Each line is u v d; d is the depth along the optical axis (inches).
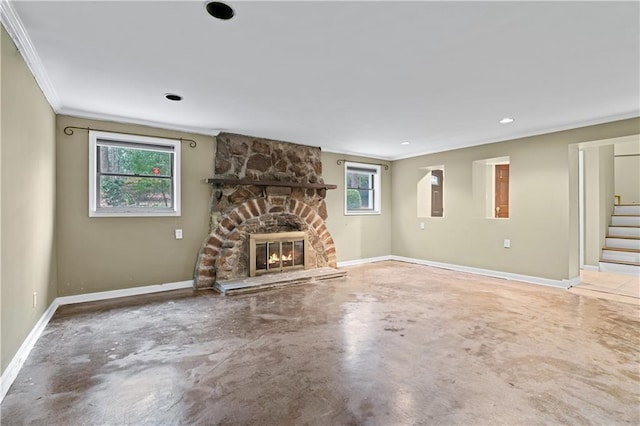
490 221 211.2
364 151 247.8
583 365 91.5
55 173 142.2
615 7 73.1
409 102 137.9
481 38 87.0
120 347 103.3
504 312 137.3
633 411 71.1
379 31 83.6
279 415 70.2
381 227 272.1
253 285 172.2
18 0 70.6
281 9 74.1
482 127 178.2
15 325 88.0
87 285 152.4
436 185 331.6
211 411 71.4
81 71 107.3
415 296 162.6
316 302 152.5
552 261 183.0
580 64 102.1
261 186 199.8
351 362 93.6
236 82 116.7
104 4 72.2
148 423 67.6
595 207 226.7
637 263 210.8
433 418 68.9
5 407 72.5
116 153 162.2
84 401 74.8
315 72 108.7
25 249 97.6
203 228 183.8
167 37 86.6
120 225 160.1
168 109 146.5
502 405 73.3
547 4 72.1
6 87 80.2
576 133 173.0
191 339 109.7
